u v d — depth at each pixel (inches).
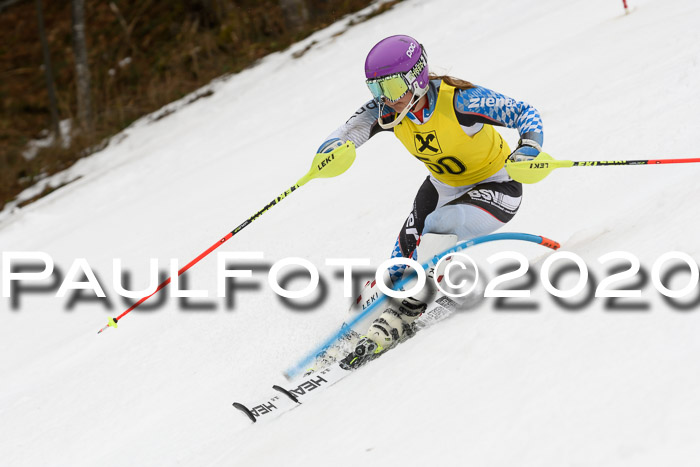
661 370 249.9
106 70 2321.6
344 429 329.7
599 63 995.9
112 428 570.3
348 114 1288.1
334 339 501.7
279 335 620.7
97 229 1190.3
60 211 1416.1
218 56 2182.6
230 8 2354.8
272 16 2262.6
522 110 446.9
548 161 425.4
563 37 1222.9
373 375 384.5
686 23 987.3
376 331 456.4
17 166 1870.1
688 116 690.2
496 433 260.4
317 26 2128.4
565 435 239.8
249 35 2246.6
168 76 2138.3
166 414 557.9
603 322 306.0
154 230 1091.3
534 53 1199.6
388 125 472.7
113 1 2645.2
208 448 476.4
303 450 332.5
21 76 2454.5
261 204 1007.6
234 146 1433.3
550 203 660.1
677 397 229.8
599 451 223.5
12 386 722.2
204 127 1638.8
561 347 299.7
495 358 319.9
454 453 260.7
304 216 894.4
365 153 1045.2
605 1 1321.4
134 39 2434.8
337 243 764.0
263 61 1993.1
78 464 535.8
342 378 443.5
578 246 478.0
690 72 784.9
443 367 339.9
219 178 1226.6
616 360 270.4
